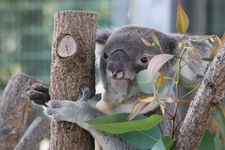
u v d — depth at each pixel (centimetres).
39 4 1197
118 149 420
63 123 402
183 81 413
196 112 339
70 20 396
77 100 401
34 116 841
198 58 367
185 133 344
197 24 898
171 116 361
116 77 430
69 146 402
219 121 390
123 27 462
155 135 375
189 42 376
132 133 378
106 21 1155
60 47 397
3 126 496
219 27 1076
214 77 331
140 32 451
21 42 1206
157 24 867
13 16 1210
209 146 378
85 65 400
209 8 1075
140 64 436
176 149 349
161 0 863
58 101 400
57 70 400
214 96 334
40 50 1192
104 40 470
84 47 398
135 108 346
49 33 1190
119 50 441
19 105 496
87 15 400
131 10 999
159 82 349
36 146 518
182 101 354
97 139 416
